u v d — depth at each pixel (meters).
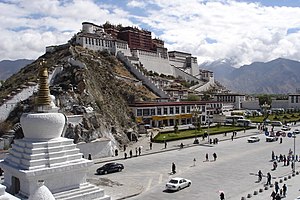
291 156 62.25
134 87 115.19
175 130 96.06
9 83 95.50
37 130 32.12
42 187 21.16
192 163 61.12
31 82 77.12
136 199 40.66
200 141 86.56
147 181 48.66
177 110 112.50
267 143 85.19
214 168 57.12
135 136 83.75
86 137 64.06
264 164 60.22
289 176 50.16
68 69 87.38
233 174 52.84
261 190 43.16
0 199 19.06
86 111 68.69
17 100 72.56
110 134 72.94
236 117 126.06
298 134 102.69
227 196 41.66
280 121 124.88
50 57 108.25
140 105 100.38
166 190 44.31
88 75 86.50
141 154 68.75
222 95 169.62
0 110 69.75
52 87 75.31
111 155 67.00
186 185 45.69
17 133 62.97
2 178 47.66
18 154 32.44
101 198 33.72
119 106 94.69
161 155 68.69
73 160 33.09
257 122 128.38
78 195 32.44
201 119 121.94
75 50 107.69
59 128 33.16
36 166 30.88
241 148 77.56
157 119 105.38
